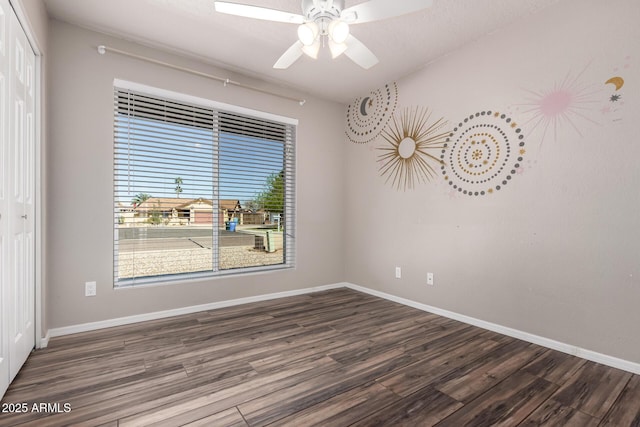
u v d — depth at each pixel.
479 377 1.79
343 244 3.96
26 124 1.81
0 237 1.42
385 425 1.37
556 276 2.15
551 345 2.17
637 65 1.81
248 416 1.42
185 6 2.14
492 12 2.23
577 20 2.04
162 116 2.73
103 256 2.46
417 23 2.35
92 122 2.40
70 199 2.32
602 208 1.95
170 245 2.81
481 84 2.56
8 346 1.56
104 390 1.61
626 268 1.86
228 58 2.84
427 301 3.01
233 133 3.15
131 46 2.56
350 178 3.89
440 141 2.88
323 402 1.53
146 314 2.65
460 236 2.73
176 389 1.63
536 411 1.48
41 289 2.05
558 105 2.13
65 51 2.30
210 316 2.79
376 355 2.06
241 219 3.25
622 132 1.87
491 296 2.52
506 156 2.41
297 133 3.56
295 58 2.08
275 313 2.90
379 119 3.51
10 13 1.50
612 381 1.75
